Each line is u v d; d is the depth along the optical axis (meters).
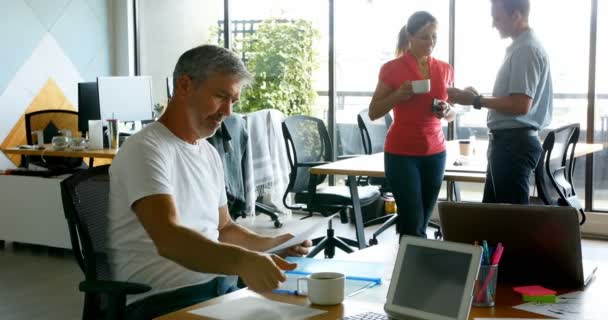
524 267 1.87
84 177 2.09
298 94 7.00
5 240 5.43
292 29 6.96
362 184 5.32
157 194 1.94
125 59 7.70
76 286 4.51
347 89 6.82
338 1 6.75
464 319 1.49
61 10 7.05
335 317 1.61
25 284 4.55
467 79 6.28
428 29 3.63
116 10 7.69
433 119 3.68
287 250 2.20
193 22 7.47
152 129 2.09
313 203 4.78
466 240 1.91
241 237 2.35
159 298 2.05
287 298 1.78
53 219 5.18
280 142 6.14
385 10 6.58
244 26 7.21
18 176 5.32
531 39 3.40
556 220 1.79
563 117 5.89
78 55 7.27
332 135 6.91
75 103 7.24
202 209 2.18
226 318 1.60
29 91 6.74
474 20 6.20
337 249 5.45
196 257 1.79
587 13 5.73
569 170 4.46
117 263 2.11
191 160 2.16
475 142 5.34
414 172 3.68
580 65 5.79
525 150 3.43
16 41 6.59
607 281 1.92
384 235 5.88
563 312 1.64
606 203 5.87
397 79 3.67
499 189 3.50
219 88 2.07
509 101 3.38
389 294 1.63
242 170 5.72
